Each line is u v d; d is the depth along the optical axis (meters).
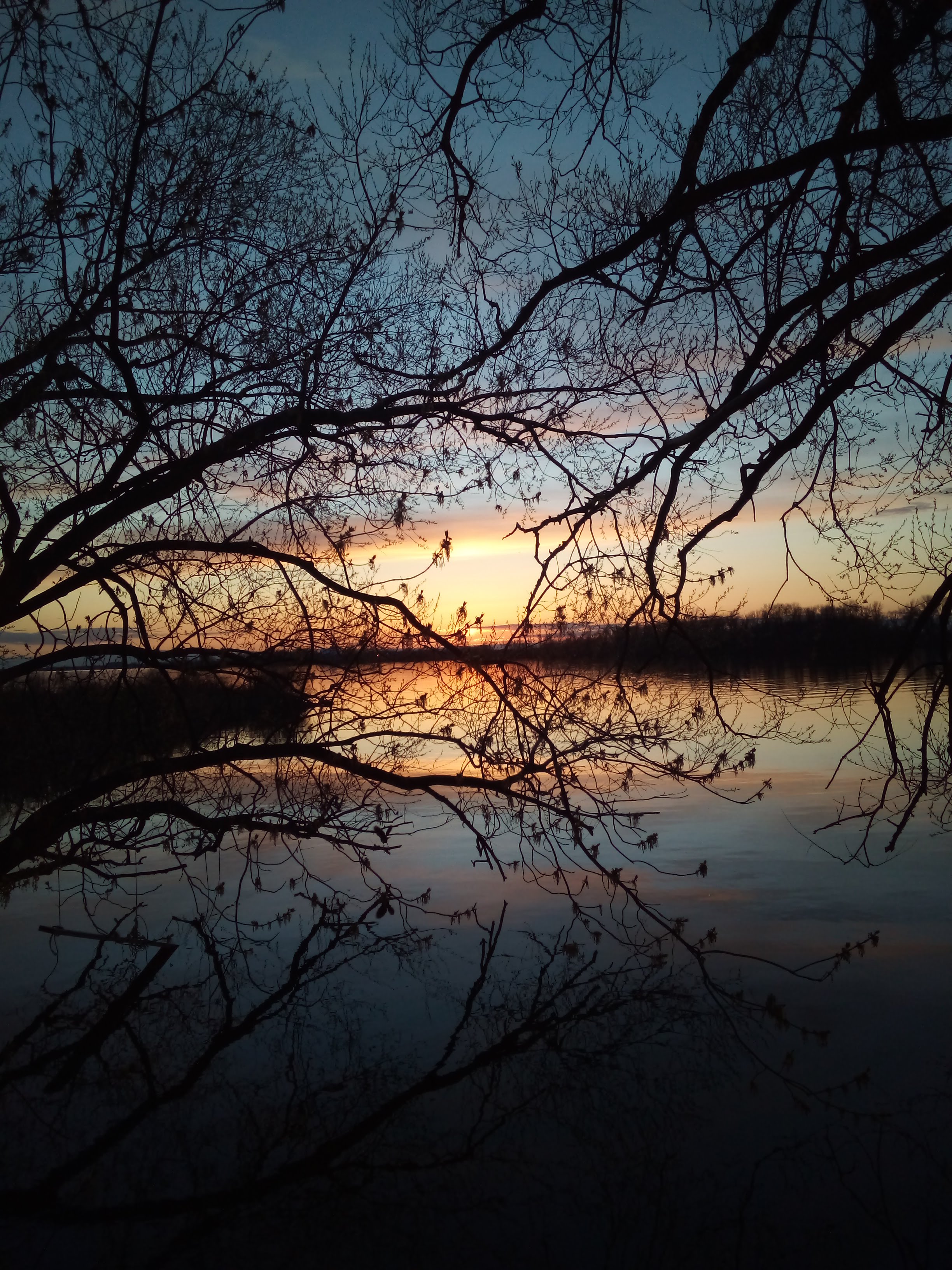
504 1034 6.09
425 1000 6.73
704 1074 5.35
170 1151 4.84
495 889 9.42
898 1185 4.25
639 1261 3.78
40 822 7.49
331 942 8.02
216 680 7.95
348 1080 5.55
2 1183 4.61
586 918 8.32
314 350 7.38
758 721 10.81
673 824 11.53
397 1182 4.47
